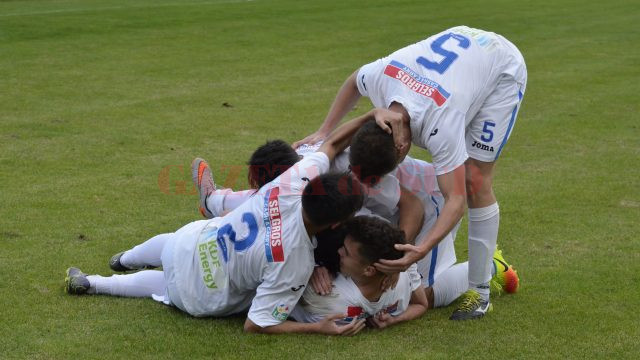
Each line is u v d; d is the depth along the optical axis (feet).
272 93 43.45
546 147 34.35
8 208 25.26
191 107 39.83
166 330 17.17
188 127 36.14
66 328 17.17
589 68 52.08
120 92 42.55
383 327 17.62
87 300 18.75
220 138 34.55
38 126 35.42
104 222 24.41
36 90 42.34
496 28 68.13
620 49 59.31
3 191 26.94
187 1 80.53
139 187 27.91
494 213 18.58
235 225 17.26
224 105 40.37
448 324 18.02
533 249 22.99
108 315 17.92
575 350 16.63
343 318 17.21
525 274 21.09
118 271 20.51
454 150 17.07
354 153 16.83
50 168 29.71
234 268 17.11
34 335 16.79
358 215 17.17
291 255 16.42
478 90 17.93
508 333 17.48
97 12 70.38
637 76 49.65
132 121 36.83
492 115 18.28
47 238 22.85
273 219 16.72
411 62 17.97
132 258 20.06
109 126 35.86
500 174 30.55
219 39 59.88
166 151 32.40
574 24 71.00
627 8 81.35
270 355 16.10
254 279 17.08
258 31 63.87
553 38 63.93
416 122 17.19
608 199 27.61
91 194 26.99
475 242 18.58
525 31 67.05
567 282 20.49
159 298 18.67
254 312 16.87
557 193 28.19
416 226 18.43
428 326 17.89
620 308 18.83
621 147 34.40
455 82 17.49
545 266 21.67
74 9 72.33
